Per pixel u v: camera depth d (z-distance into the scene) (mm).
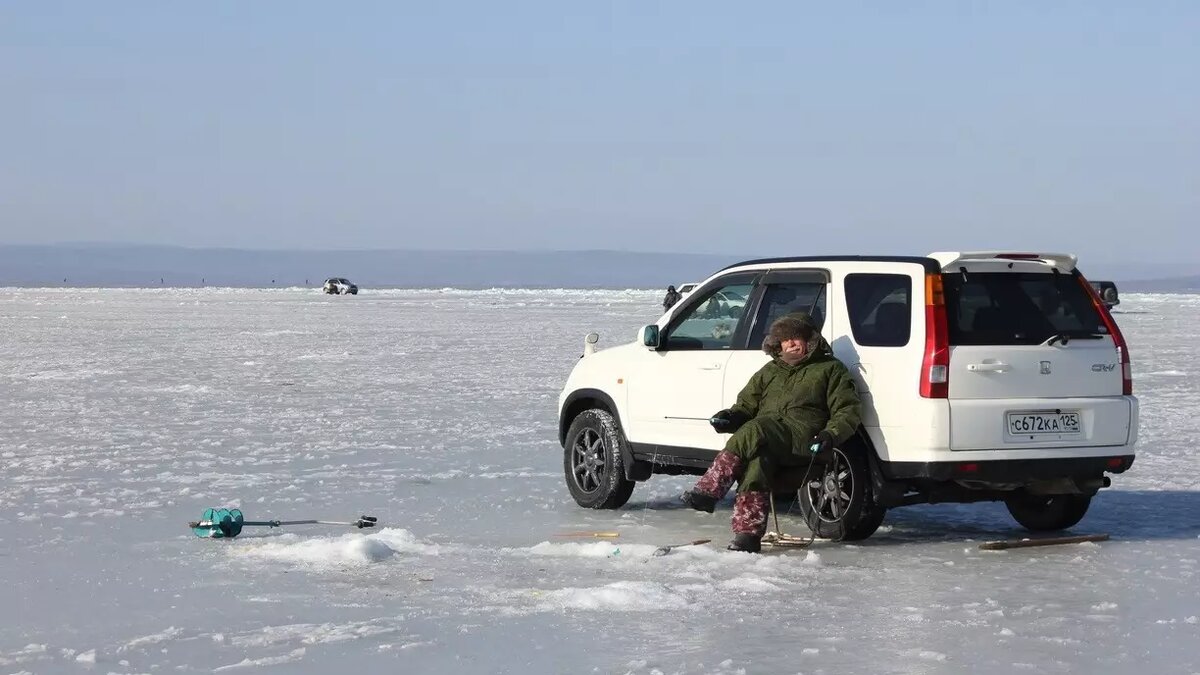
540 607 6711
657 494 11023
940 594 7047
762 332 9117
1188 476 11812
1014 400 8289
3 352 31281
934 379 8148
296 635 6160
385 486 11211
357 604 6793
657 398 9703
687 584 7293
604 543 8312
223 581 7371
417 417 16953
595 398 10250
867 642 6012
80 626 6363
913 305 8328
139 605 6797
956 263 8367
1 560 7977
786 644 5977
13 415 17000
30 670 5602
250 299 100812
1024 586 7258
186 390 20844
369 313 63938
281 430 15422
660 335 9812
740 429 8227
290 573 7586
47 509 9891
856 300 8648
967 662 5664
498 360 28625
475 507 10172
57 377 23453
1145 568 7770
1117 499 10617
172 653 5855
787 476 8320
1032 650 5867
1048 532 9156
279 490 10930
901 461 8258
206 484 11227
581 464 10320
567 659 5734
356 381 22781
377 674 5516
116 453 13242
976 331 8297
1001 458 8227
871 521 8500
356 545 8016
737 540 8242
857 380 8484
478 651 5867
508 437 14836
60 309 70125
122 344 35062
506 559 8023
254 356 29891
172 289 171000
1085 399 8500
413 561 7961
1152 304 90625
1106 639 6066
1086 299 8750
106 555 8133
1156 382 22484
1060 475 8406
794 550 8391
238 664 5660
